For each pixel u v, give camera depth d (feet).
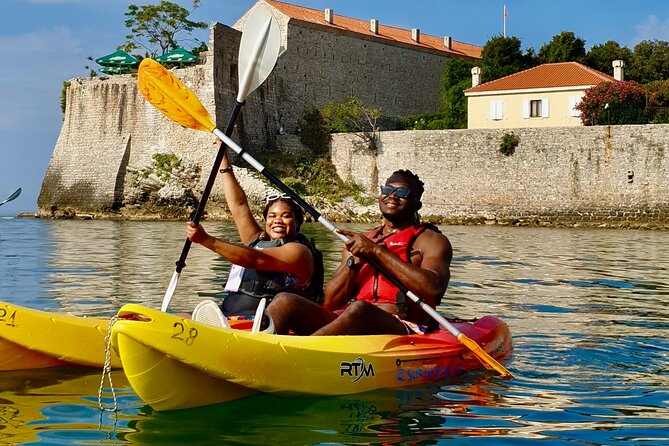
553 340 30.86
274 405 20.72
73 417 19.70
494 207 158.10
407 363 23.20
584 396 22.35
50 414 19.95
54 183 195.21
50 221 157.69
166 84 27.61
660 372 25.41
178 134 178.70
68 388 22.38
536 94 170.60
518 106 172.65
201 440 18.10
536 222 154.20
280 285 24.35
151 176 177.58
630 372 25.38
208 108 173.17
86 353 24.13
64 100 201.05
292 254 24.00
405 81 220.02
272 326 21.91
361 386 22.04
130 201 180.96
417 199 25.26
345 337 22.65
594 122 158.92
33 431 18.66
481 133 159.33
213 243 23.57
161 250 73.87
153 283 46.80
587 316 36.99
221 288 44.68
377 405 21.02
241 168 168.55
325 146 179.32
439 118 202.28
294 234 24.94
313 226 119.65
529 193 155.22
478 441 18.40
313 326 23.53
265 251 23.77
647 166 145.18
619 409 21.03
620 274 55.98
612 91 157.89
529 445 18.16
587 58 217.36
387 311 24.97
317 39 197.98
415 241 24.85
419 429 19.21
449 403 21.40
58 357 23.75
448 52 231.09
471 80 197.98
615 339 31.09
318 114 186.91
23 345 23.31
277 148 185.16
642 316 36.99
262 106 185.16
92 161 189.88
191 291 43.37
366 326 23.65
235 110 27.07
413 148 166.40
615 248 84.28
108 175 185.68
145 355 18.93
